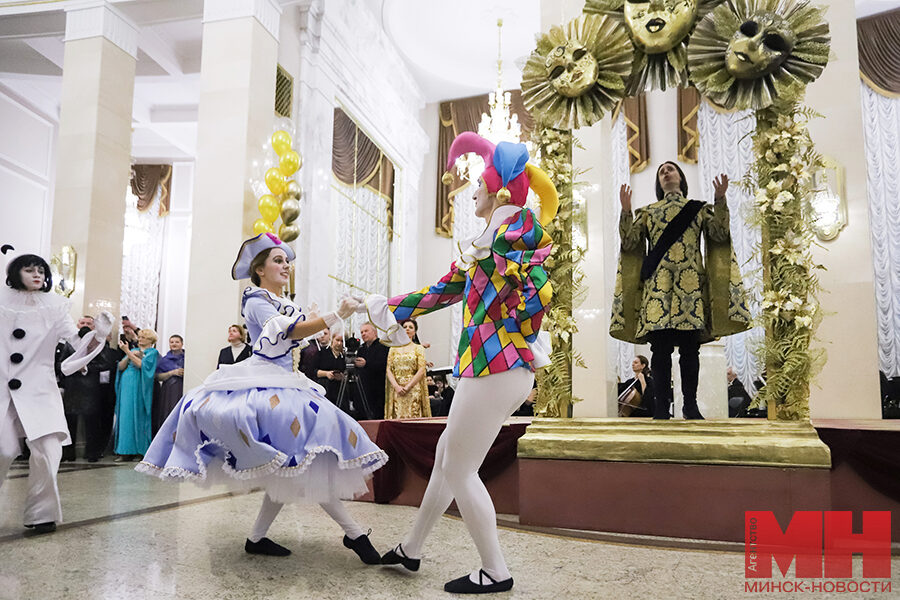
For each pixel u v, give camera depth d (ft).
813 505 11.14
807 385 12.03
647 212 13.92
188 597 7.79
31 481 11.45
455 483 8.34
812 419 15.69
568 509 12.46
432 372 30.89
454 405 8.45
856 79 16.60
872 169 33.55
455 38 41.39
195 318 24.79
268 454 8.58
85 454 25.54
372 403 24.04
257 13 26.58
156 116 41.70
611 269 15.15
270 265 10.23
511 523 12.89
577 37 13.82
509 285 8.47
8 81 36.83
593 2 13.69
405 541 9.16
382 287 40.37
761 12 12.46
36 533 11.32
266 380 9.27
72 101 28.66
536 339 9.05
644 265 13.58
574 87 13.60
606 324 14.20
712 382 17.60
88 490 16.70
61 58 35.58
